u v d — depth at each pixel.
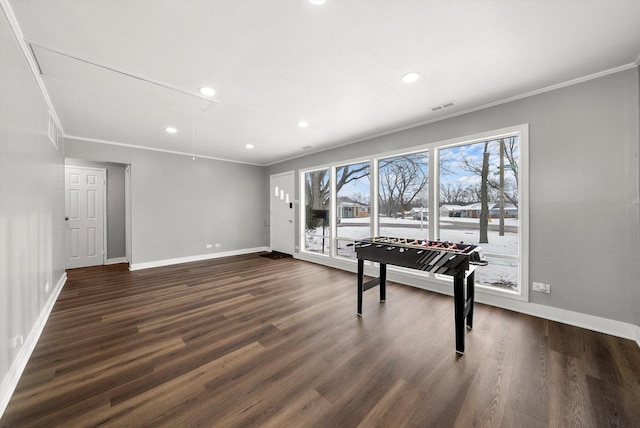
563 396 1.53
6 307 1.53
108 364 1.85
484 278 3.16
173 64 2.13
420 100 2.85
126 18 1.61
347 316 2.68
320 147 4.95
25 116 1.90
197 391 1.58
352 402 1.49
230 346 2.10
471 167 3.24
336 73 2.30
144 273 4.45
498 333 2.30
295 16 1.61
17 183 1.72
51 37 1.77
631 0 1.48
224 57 2.05
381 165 4.20
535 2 1.51
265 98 2.78
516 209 2.92
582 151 2.39
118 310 2.83
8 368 1.55
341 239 4.84
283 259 5.62
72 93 2.59
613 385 1.62
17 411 1.41
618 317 2.24
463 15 1.61
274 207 6.47
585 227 2.39
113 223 5.32
